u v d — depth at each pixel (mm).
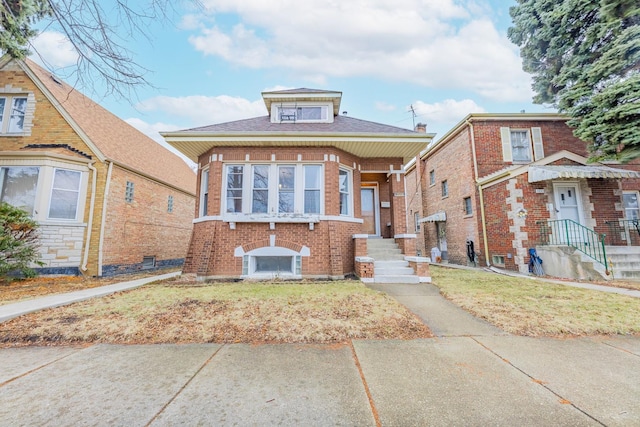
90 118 11500
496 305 5289
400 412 2234
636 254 9148
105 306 5141
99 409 2281
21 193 9109
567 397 2436
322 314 4656
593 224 10094
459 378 2783
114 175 10602
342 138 8734
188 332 3955
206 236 8750
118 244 10758
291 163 9133
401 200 9844
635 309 4934
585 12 9656
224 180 9062
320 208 9016
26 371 2945
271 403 2361
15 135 9906
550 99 12062
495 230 11133
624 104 8531
